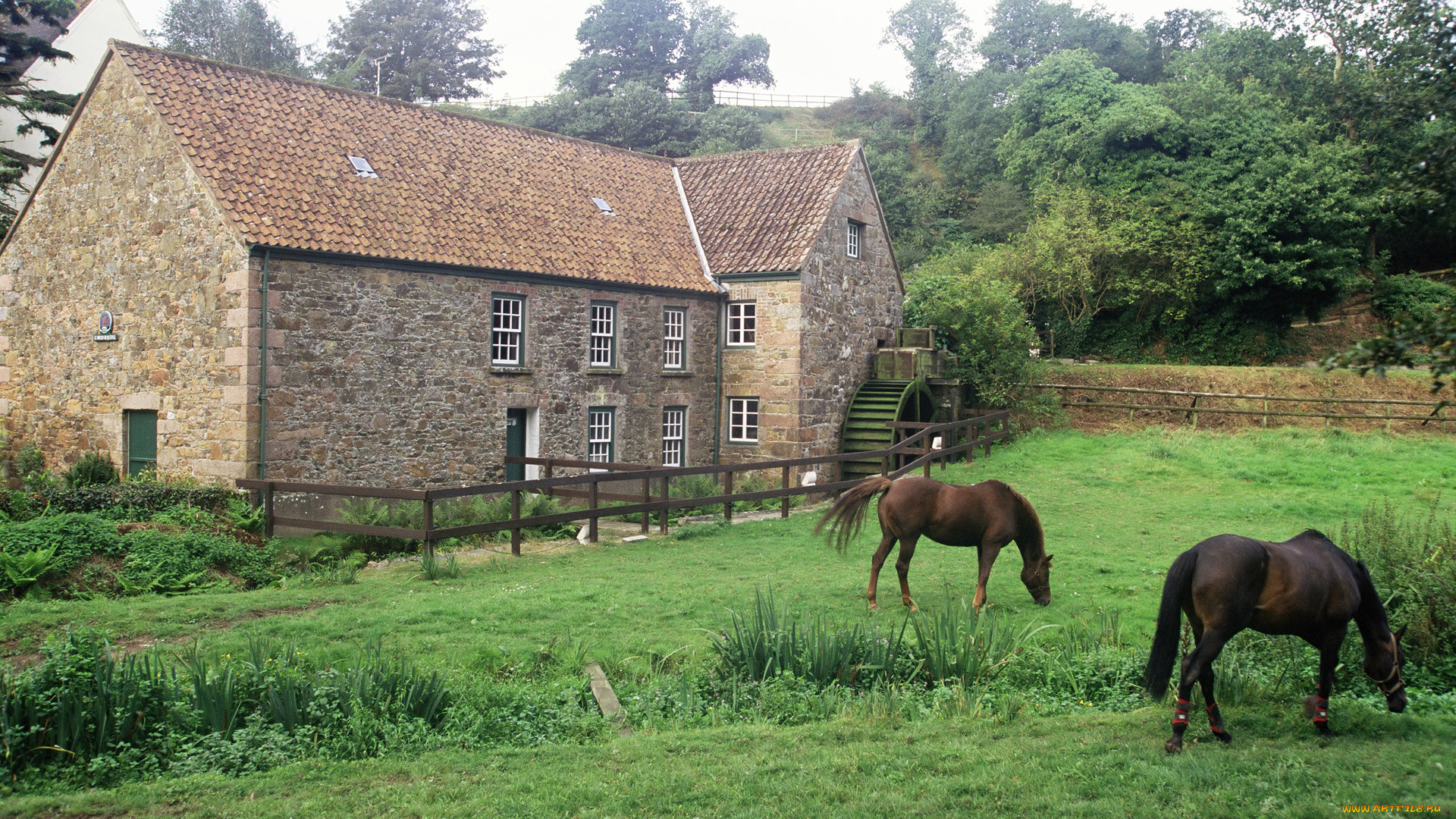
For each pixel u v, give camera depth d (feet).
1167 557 43.14
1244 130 104.32
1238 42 126.52
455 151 65.46
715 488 66.85
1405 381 86.79
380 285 54.24
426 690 22.97
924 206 163.84
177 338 52.24
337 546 44.37
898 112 222.28
